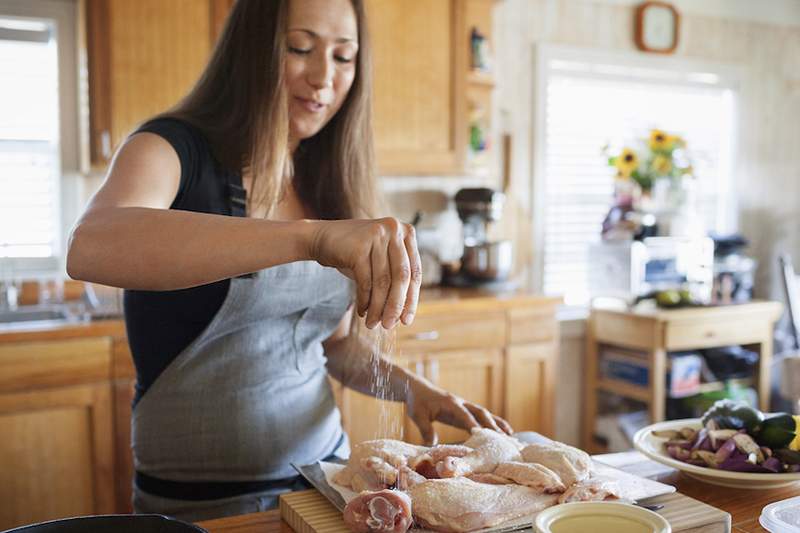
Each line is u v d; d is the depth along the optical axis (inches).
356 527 31.7
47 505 85.8
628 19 145.6
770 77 163.3
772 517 34.6
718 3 155.2
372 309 30.2
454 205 131.8
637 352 126.2
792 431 40.6
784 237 168.7
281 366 47.1
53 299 106.0
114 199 35.3
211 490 44.9
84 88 95.6
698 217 156.4
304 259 31.2
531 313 113.8
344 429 100.6
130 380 88.5
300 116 46.9
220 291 43.3
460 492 32.8
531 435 46.3
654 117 151.6
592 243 132.3
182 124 42.3
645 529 27.7
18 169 105.7
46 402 84.9
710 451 41.1
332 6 44.7
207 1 99.5
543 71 137.8
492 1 125.3
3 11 101.7
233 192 43.4
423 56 115.3
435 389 48.6
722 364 128.6
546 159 140.5
